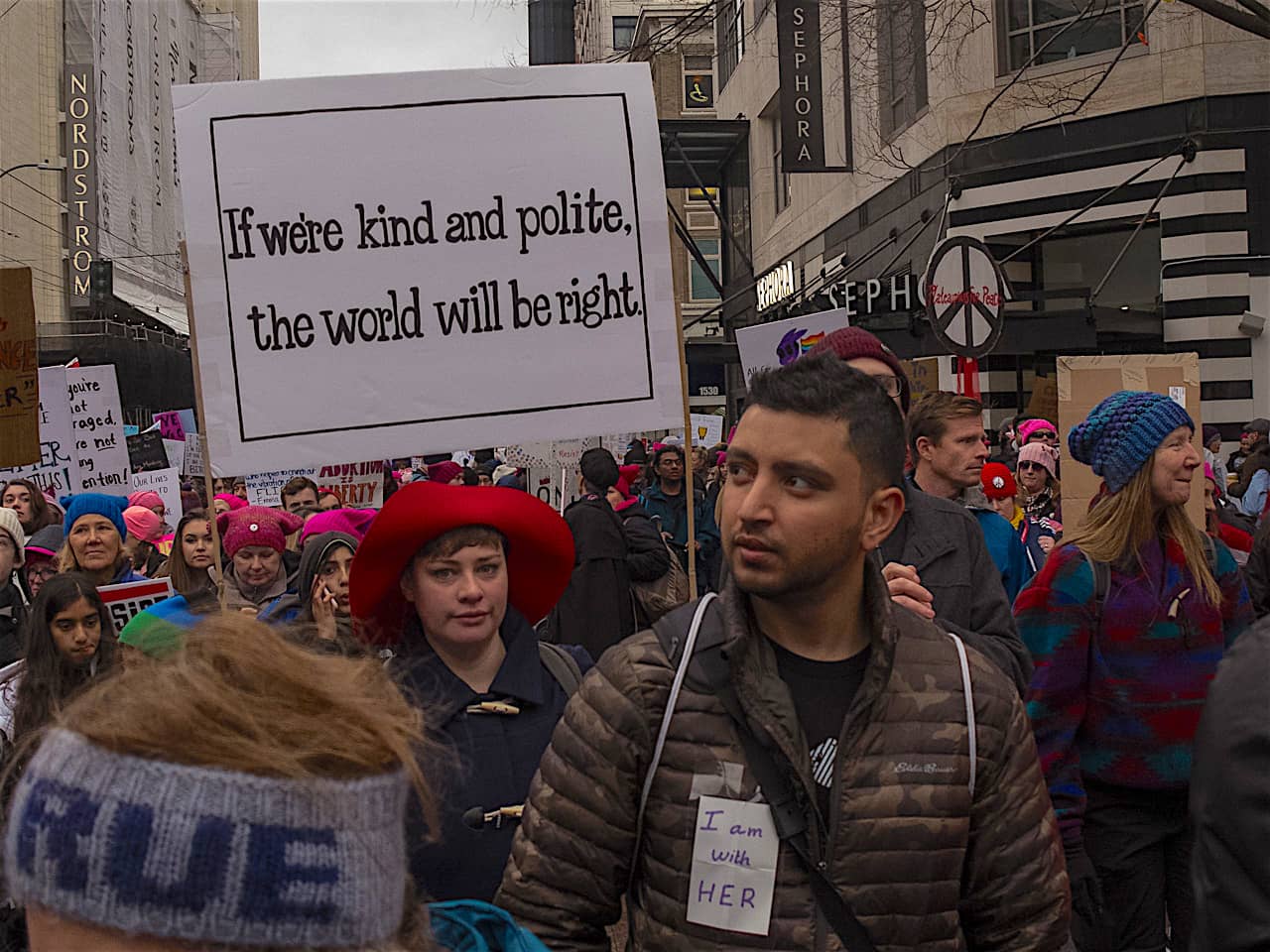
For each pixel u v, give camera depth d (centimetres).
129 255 6294
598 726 217
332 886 97
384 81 423
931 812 208
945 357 1872
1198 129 1711
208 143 416
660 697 215
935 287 1027
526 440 429
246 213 417
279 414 416
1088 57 1803
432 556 318
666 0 4694
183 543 630
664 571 780
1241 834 148
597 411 431
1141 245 1827
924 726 212
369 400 421
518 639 330
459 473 1195
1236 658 159
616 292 433
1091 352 1814
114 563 612
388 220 423
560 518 339
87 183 5728
